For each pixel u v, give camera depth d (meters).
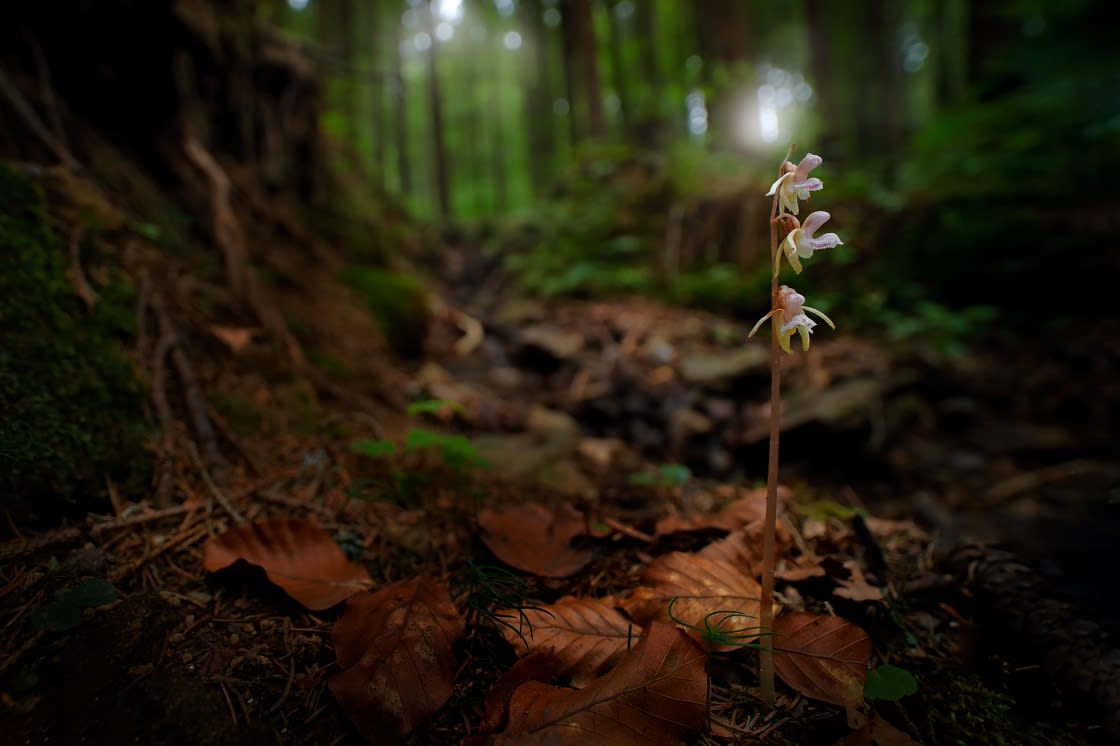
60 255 0.32
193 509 0.28
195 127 0.52
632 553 0.31
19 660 0.20
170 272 0.40
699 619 0.24
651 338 0.71
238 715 0.20
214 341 0.39
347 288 0.61
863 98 2.12
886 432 0.53
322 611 0.25
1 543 0.23
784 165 0.19
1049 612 0.25
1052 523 0.39
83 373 0.29
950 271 0.78
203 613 0.24
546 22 2.36
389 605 0.23
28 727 0.19
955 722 0.22
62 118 0.43
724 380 0.59
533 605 0.24
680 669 0.21
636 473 0.44
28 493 0.25
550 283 0.93
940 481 0.47
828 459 0.49
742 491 0.41
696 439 0.51
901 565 0.31
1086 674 0.23
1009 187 0.86
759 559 0.28
